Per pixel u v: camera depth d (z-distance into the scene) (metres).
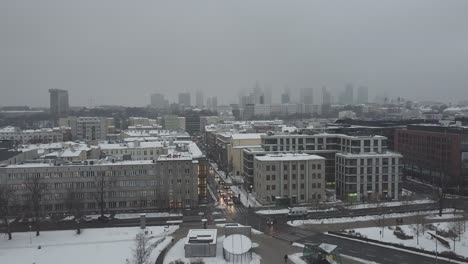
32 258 135.25
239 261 131.00
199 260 131.88
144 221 165.88
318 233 159.38
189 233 145.38
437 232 151.88
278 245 146.38
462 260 127.44
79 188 195.12
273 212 192.25
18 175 191.88
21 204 187.25
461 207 195.38
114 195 197.25
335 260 124.88
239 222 176.25
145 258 128.88
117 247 144.75
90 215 188.75
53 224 175.62
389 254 135.25
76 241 151.88
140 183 198.88
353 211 191.62
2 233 164.00
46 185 184.62
